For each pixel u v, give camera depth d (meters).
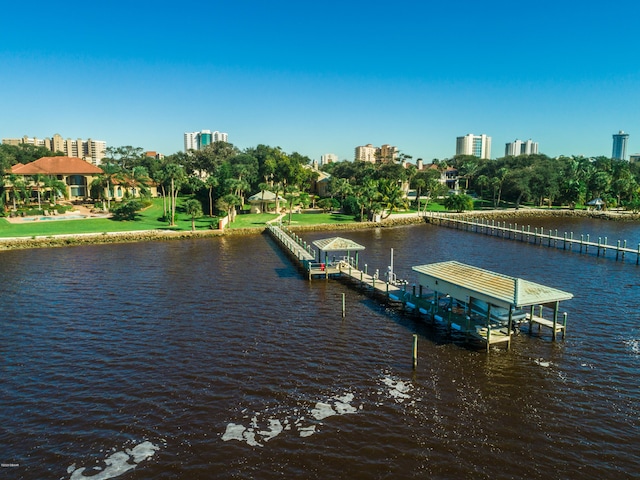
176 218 108.81
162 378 30.03
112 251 75.62
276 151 169.12
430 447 23.14
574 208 143.00
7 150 152.00
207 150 166.00
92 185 117.25
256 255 71.81
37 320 41.00
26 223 96.62
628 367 31.44
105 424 25.02
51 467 21.75
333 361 32.66
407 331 38.50
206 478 21.11
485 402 27.23
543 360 32.62
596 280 55.69
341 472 21.42
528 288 34.59
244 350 34.44
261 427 24.83
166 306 45.00
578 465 21.77
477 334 35.47
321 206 131.50
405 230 104.00
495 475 21.14
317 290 51.06
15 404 26.94
